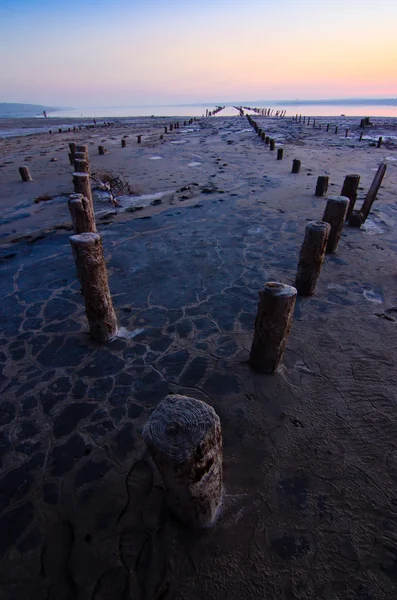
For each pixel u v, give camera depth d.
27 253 7.31
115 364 4.17
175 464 1.97
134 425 3.38
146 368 4.10
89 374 4.02
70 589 2.24
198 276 6.21
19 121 71.19
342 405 3.57
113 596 2.21
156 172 14.70
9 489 2.84
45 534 2.54
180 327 4.82
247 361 4.15
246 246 7.39
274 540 2.48
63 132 38.97
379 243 7.43
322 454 3.09
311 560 2.37
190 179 13.37
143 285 5.95
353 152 19.41
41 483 2.88
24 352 4.39
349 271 6.27
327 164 15.91
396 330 4.70
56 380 3.95
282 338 3.69
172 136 29.56
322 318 4.96
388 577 2.28
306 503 2.71
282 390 3.75
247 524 2.57
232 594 2.21
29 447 3.19
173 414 2.07
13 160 18.64
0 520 2.63
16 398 3.71
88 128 44.03
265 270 6.39
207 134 30.98
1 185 13.16
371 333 4.64
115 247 7.45
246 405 3.58
